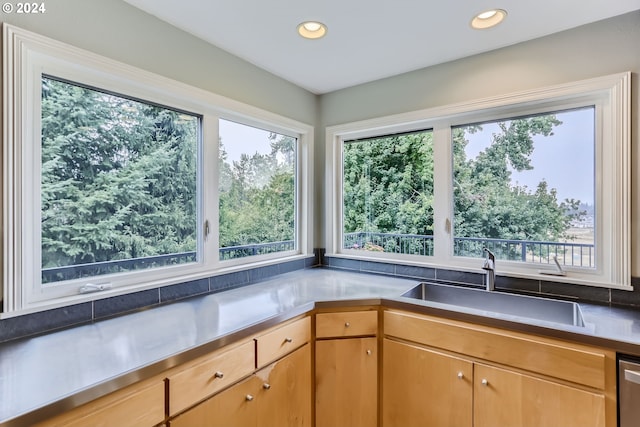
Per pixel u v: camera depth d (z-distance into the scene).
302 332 1.57
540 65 1.72
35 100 1.22
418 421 1.55
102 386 0.85
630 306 1.51
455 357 1.45
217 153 1.91
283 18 1.56
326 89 2.49
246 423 1.28
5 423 0.69
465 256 2.05
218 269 1.90
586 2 1.43
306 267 2.52
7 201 1.13
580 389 1.18
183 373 1.06
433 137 2.16
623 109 1.51
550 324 1.26
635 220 1.50
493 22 1.58
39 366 0.94
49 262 1.27
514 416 1.30
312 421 1.63
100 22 1.35
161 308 1.51
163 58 1.57
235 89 1.93
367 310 1.68
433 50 1.87
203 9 1.48
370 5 1.45
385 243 2.39
